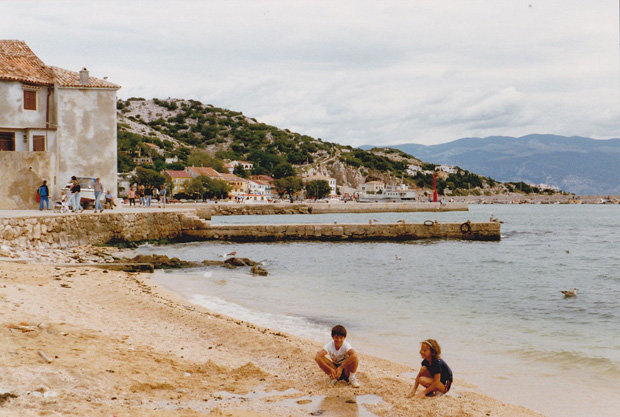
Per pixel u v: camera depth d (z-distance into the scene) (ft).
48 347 30.63
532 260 120.57
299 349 36.76
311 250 131.44
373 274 92.68
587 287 83.30
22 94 143.64
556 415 29.14
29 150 144.05
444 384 28.68
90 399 23.50
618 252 141.90
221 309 57.36
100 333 37.11
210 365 31.55
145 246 126.21
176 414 22.63
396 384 30.04
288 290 73.10
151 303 51.11
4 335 31.63
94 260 89.15
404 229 159.22
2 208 121.90
